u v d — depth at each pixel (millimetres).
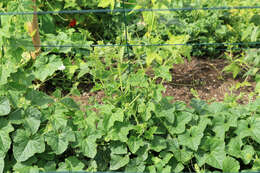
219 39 4082
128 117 2141
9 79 2141
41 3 3752
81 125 2129
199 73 3699
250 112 2326
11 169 2027
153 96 2104
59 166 2014
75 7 4004
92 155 2021
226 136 2254
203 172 1980
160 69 2172
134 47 2562
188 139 2119
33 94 2133
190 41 4016
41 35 3691
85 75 3527
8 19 2361
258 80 2838
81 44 2918
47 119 2152
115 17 4129
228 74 3666
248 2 4336
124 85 2348
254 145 2234
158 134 2234
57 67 2383
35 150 1958
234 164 1973
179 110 2295
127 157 2070
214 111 2354
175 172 2068
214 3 4348
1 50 2221
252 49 3443
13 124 2086
